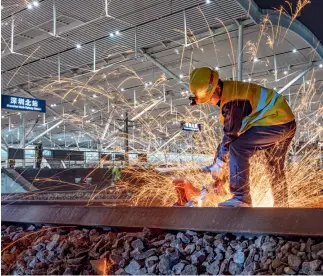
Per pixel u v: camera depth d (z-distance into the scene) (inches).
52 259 129.9
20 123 1649.9
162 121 1349.7
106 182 753.6
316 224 113.0
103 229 156.6
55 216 170.6
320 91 1113.4
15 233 164.4
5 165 955.3
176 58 852.0
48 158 928.9
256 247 115.2
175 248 122.1
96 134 1497.3
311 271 97.9
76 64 905.5
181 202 180.5
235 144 154.7
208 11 651.5
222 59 861.8
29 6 690.2
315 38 793.6
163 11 673.6
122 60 861.8
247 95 151.4
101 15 695.7
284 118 153.7
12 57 908.6
